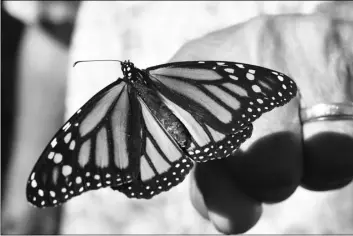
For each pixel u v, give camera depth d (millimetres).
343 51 385
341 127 371
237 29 403
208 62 358
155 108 360
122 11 488
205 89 356
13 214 713
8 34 705
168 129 357
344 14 416
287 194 371
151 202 484
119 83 364
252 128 354
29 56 714
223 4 477
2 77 719
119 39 488
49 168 343
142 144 358
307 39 390
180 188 482
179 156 356
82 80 494
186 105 358
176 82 361
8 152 734
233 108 350
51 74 720
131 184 356
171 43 482
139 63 485
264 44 391
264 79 345
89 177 349
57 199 343
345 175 372
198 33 480
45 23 642
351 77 379
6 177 732
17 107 730
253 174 369
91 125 354
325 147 371
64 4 624
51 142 345
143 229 481
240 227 377
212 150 354
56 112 731
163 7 484
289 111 372
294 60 386
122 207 486
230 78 351
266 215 487
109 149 353
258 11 469
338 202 489
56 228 691
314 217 487
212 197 376
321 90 378
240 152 370
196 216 479
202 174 377
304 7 448
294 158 369
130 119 359
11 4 622
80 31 499
